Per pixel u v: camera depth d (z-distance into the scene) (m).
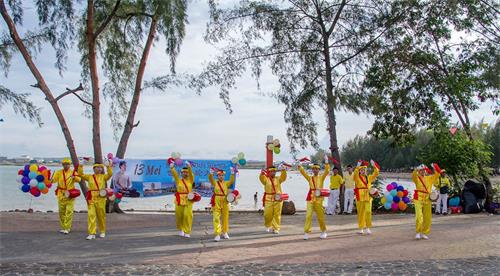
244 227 15.17
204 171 19.52
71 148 18.89
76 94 19.34
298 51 20.95
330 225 15.42
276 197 13.52
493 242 11.20
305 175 12.66
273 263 9.24
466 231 13.02
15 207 33.38
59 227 14.82
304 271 8.56
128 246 11.34
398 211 20.16
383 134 21.52
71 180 13.43
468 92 19.73
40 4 18.64
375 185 20.72
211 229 14.66
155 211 22.64
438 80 20.59
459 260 9.23
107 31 20.80
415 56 20.39
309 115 20.98
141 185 19.44
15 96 19.05
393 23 20.11
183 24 19.86
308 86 21.06
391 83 20.81
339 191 20.14
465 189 19.72
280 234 13.34
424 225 12.18
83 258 9.85
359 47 20.72
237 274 8.41
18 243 11.74
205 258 9.78
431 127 20.88
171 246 11.31
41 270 8.77
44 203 37.59
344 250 10.49
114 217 17.52
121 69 21.28
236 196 12.56
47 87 18.95
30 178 14.34
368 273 8.33
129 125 19.92
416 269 8.55
